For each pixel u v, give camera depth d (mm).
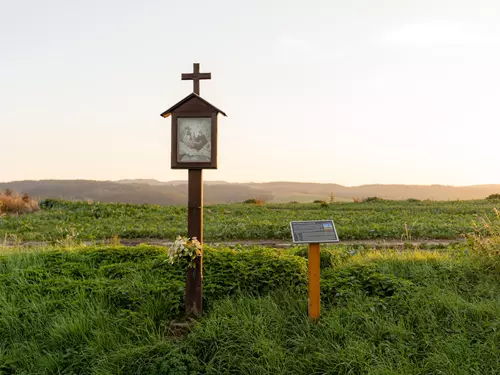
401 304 6020
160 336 5652
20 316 6121
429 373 4691
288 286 6820
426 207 23281
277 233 14102
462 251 9250
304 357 5078
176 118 6262
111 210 21734
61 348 5465
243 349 5164
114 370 4992
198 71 6305
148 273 7453
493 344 4992
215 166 6188
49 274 7562
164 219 19500
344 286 6672
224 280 6992
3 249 10883
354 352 4965
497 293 6430
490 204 24875
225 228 15000
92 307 6145
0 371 5090
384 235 13594
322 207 25547
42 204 24250
